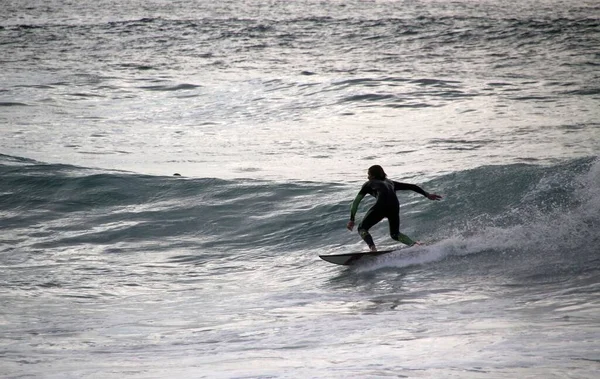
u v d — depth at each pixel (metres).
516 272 33.12
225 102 119.88
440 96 120.56
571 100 113.38
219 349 22.58
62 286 35.19
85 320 28.47
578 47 190.75
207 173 68.31
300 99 120.75
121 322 27.97
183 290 34.34
